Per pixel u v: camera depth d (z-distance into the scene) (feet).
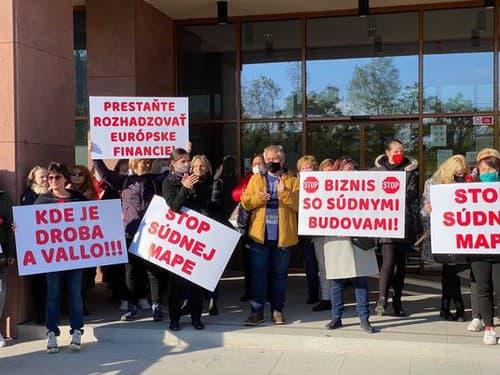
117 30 28.45
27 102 20.48
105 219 19.34
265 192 19.19
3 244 18.92
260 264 19.89
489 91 29.76
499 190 17.44
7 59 19.85
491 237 17.48
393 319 20.72
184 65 33.06
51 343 18.75
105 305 23.65
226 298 24.81
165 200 19.51
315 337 18.61
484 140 29.89
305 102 31.68
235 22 32.35
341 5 30.27
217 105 32.65
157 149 21.68
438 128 30.37
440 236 17.97
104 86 28.66
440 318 20.79
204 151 32.83
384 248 20.88
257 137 32.32
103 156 21.30
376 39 30.96
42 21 21.36
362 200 18.76
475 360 17.44
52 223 18.76
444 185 17.93
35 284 20.58
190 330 19.60
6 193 19.01
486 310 17.72
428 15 30.35
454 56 30.12
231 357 18.17
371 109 31.09
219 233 19.52
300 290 26.50
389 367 16.98
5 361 18.06
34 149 20.86
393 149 20.34
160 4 30.01
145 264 21.22
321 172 18.99
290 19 31.81
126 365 17.60
